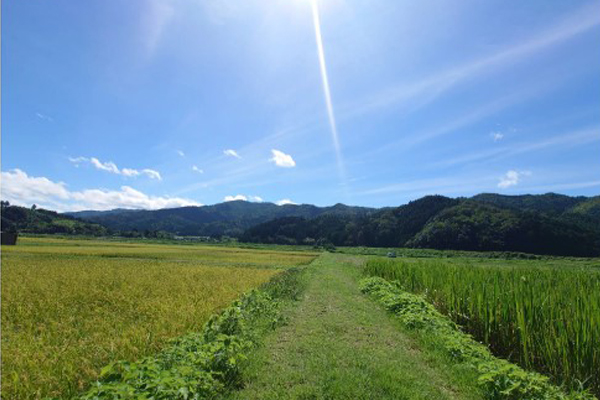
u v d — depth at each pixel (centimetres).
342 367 746
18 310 1296
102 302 1503
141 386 521
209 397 582
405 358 832
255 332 962
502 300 1040
